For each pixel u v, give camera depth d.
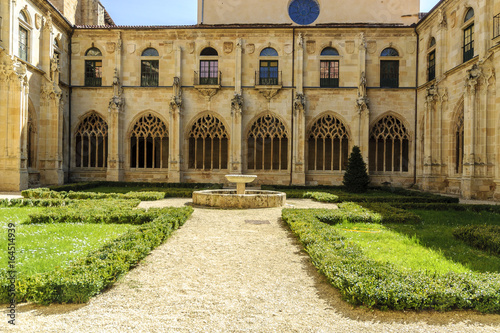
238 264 8.48
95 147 37.16
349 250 8.52
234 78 35.06
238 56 34.56
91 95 35.16
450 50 28.33
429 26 31.84
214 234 11.77
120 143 34.62
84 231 11.40
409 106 34.31
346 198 21.50
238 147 34.12
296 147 34.06
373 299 5.90
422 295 5.94
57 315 5.64
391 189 30.02
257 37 35.00
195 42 35.16
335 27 34.25
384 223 14.01
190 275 7.65
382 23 37.94
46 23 30.09
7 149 25.88
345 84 34.66
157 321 5.47
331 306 6.14
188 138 35.25
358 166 28.98
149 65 35.66
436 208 18.20
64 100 34.03
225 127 35.03
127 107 35.12
